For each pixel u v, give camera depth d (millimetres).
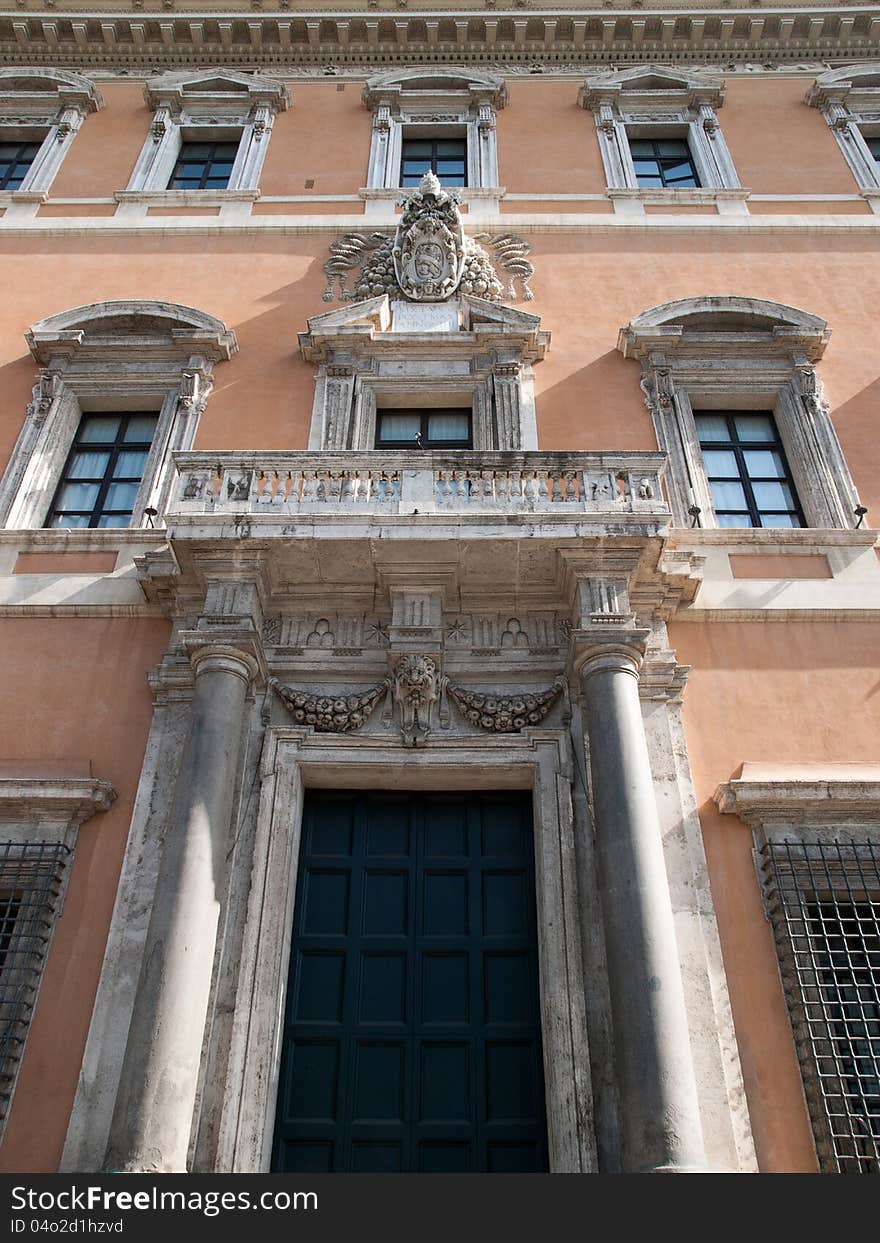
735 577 10555
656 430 12039
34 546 10867
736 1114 7535
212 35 17578
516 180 15508
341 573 9570
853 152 15898
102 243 14508
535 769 9117
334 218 14742
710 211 14977
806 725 9609
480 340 12617
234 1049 7680
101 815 9055
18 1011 7949
